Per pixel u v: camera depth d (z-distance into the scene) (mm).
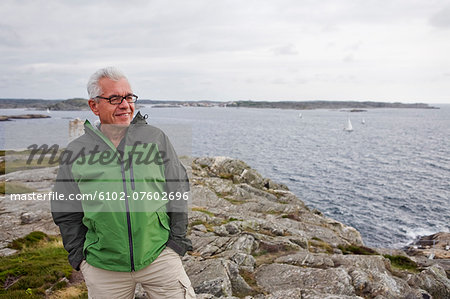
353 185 65688
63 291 8688
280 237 15758
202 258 11398
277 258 12258
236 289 8836
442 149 123125
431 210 50500
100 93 3166
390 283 9844
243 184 36188
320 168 82812
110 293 3213
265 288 9227
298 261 11922
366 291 9242
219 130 190625
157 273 3260
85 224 3158
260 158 96625
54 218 3193
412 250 31547
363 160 96562
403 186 65625
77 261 3227
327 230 24516
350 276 9797
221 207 27375
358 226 43531
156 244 3213
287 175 73938
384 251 23312
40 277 9414
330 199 55625
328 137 162250
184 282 3391
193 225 17672
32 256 11992
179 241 3340
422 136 171375
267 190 38656
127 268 3105
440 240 36188
